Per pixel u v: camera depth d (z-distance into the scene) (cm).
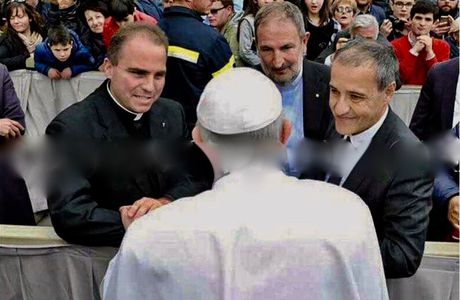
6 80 305
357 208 118
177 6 276
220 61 275
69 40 401
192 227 114
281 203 116
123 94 174
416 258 149
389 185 153
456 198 175
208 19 446
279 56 213
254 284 111
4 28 443
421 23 412
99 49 414
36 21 439
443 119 249
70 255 177
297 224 114
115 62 174
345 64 157
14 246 179
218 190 118
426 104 257
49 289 182
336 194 120
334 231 114
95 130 175
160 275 113
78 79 407
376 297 115
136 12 428
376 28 374
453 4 527
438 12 451
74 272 178
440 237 185
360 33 372
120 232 167
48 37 402
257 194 117
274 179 119
